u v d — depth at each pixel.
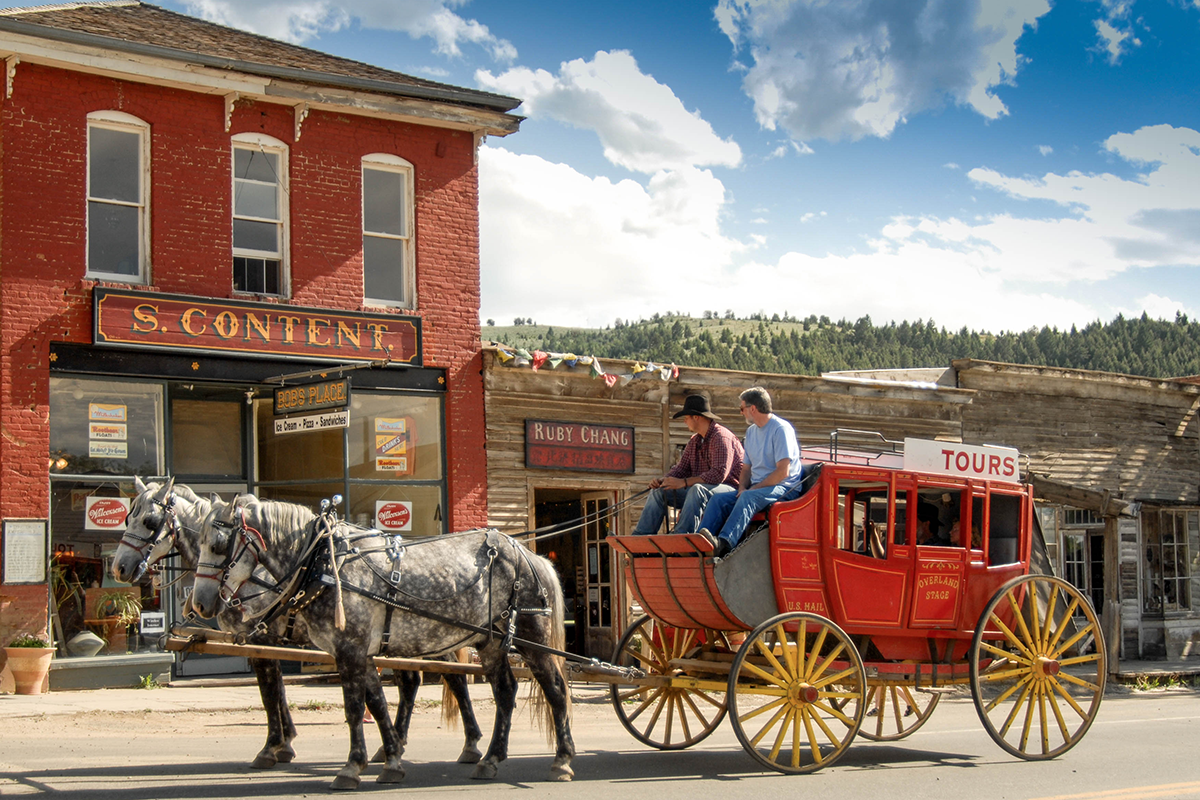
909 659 10.45
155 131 15.84
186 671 15.89
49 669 14.38
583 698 15.77
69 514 14.90
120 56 15.21
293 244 16.72
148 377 15.35
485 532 9.64
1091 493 19.50
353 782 8.30
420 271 17.67
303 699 14.41
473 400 17.70
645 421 19.19
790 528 9.77
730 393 19.97
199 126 16.17
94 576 15.05
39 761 9.65
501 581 9.52
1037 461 23.34
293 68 16.33
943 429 22.27
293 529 8.91
